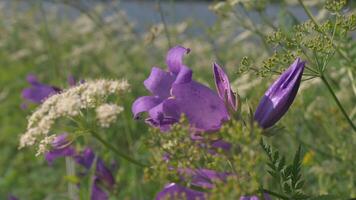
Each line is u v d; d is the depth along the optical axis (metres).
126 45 11.75
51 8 15.98
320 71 3.78
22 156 10.34
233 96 3.42
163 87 3.51
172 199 3.36
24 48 15.57
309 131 6.40
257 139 2.88
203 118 3.38
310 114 6.04
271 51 6.36
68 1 9.35
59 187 9.29
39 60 13.20
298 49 3.66
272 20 6.68
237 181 2.83
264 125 3.42
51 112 4.12
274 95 3.43
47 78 13.02
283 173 3.37
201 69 9.61
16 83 13.80
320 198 3.38
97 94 4.15
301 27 3.74
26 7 15.49
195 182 3.09
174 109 3.37
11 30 15.57
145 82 3.53
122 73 9.92
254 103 5.32
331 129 5.96
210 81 7.92
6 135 11.14
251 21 6.55
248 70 3.68
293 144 6.07
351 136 5.81
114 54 11.24
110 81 4.30
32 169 10.10
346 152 5.70
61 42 14.65
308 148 5.89
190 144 3.04
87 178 5.47
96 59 11.70
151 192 7.08
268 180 5.18
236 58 10.01
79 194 5.48
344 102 6.01
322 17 5.71
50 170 9.91
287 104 3.41
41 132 4.12
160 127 3.39
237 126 2.87
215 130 3.38
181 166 3.06
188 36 10.49
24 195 9.42
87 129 4.08
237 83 5.70
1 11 16.05
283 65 3.65
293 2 6.02
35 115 4.24
